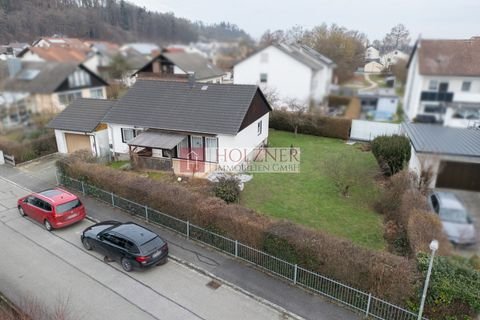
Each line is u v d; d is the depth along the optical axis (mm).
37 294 11516
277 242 12109
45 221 15562
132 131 22797
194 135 21234
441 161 10664
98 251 13609
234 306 11008
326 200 18031
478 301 9211
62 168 20156
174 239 14656
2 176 21828
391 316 10125
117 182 17141
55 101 19781
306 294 11461
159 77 29781
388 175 20922
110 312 10758
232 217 13242
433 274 9781
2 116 20922
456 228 11414
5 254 13781
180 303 11148
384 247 13758
